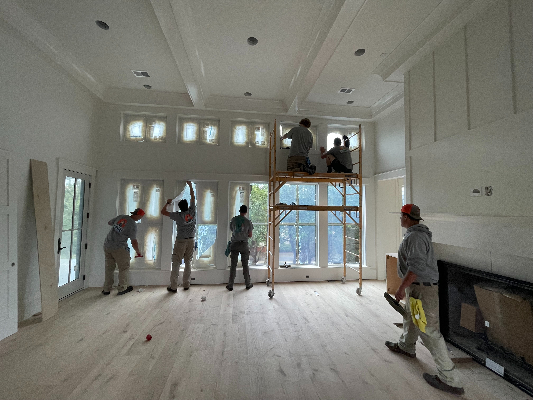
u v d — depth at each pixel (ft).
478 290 8.18
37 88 10.88
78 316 10.96
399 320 10.96
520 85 6.49
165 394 6.34
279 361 7.86
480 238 7.76
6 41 9.39
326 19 9.39
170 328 9.94
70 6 9.11
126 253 14.02
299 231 17.38
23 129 10.22
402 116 14.98
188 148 16.39
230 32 10.37
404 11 8.75
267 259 16.93
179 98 15.85
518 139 6.45
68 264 13.44
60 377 6.94
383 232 17.53
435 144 9.39
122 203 15.88
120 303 12.53
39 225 10.80
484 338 8.03
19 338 9.05
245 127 17.17
